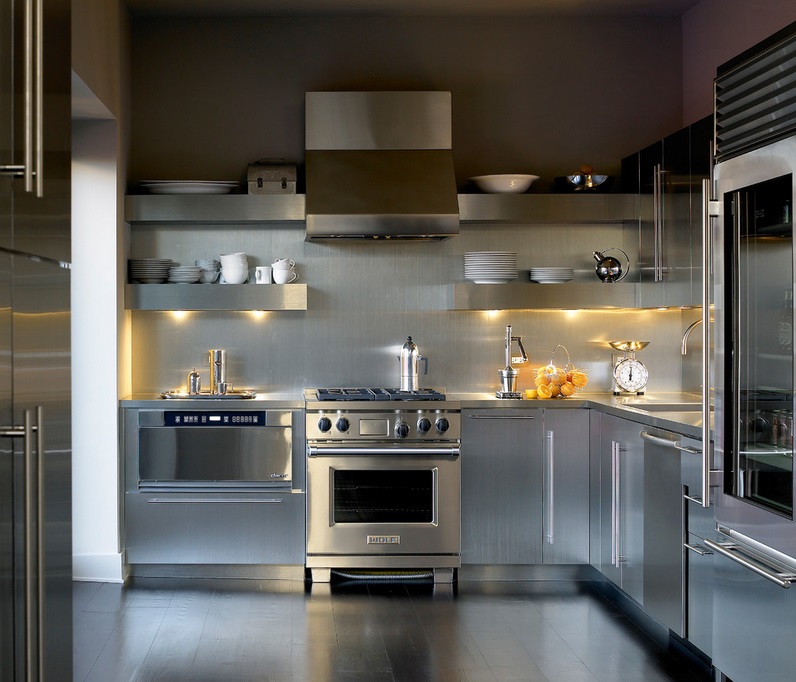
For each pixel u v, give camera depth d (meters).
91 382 4.82
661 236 4.75
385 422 4.83
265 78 5.34
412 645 3.87
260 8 5.19
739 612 3.11
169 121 5.30
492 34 5.43
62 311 2.38
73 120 4.85
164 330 5.32
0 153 1.93
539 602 4.54
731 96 3.16
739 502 3.08
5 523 1.96
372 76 5.38
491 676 3.52
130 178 5.24
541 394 5.05
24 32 2.08
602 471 4.71
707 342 3.21
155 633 3.99
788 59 2.79
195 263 5.18
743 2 4.64
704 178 4.19
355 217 4.80
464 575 4.96
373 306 5.38
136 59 5.29
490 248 5.40
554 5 5.25
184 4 5.10
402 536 4.86
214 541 4.87
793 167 2.71
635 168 5.16
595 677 3.52
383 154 5.07
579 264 5.44
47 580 2.25
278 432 4.85
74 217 4.84
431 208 4.85
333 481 4.83
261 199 5.03
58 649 2.35
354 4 5.16
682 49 5.46
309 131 5.07
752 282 3.00
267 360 5.36
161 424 4.85
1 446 1.93
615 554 4.46
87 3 4.20
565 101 5.46
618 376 5.31
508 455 4.91
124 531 4.87
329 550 4.84
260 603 4.47
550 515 4.91
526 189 5.18
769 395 2.88
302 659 3.68
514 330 5.44
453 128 5.43
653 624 4.19
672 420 3.74
